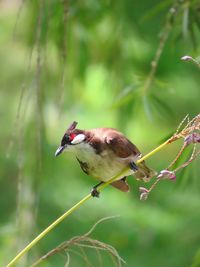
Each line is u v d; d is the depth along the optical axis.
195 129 5.83
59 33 9.38
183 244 12.02
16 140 12.45
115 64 10.63
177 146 15.16
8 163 12.31
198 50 9.66
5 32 13.52
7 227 9.15
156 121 14.02
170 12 8.58
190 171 8.13
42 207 12.04
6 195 12.05
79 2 9.70
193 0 8.55
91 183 13.35
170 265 11.83
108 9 10.12
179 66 12.63
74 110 12.10
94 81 14.21
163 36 8.62
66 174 13.13
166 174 5.71
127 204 13.23
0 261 9.29
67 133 7.50
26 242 8.88
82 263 11.50
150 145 15.23
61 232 12.12
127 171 7.38
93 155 7.39
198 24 8.62
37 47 7.95
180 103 14.11
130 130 14.73
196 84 13.86
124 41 10.55
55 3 9.25
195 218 12.39
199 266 9.06
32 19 9.67
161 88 8.94
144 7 10.73
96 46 10.75
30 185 9.29
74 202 12.78
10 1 14.27
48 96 9.88
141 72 11.50
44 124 9.50
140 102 10.38
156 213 12.95
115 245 12.43
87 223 12.65
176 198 12.88
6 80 12.88
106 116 14.37
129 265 12.08
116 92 10.62
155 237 12.51
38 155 8.31
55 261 11.34
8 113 12.77
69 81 10.88
